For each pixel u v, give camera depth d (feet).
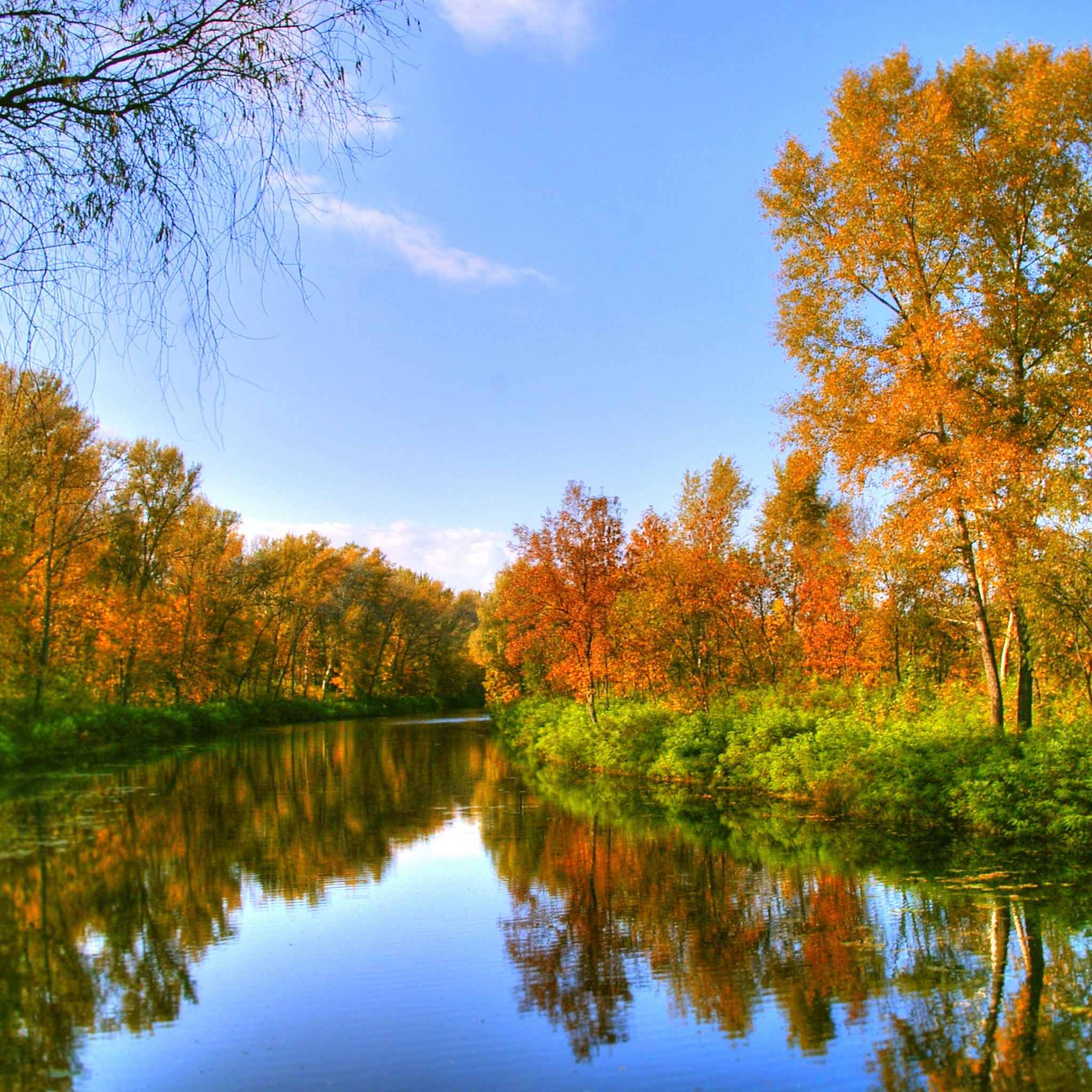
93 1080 21.93
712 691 97.25
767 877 44.21
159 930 34.99
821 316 65.36
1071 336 58.95
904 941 33.09
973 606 67.15
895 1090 21.34
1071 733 52.39
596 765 94.79
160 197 14.60
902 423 56.24
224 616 160.04
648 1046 24.14
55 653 108.47
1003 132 58.03
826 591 97.25
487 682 178.40
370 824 60.59
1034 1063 22.70
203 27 14.34
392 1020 25.88
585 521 99.86
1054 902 37.45
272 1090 21.20
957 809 52.95
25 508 48.88
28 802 66.69
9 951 32.22
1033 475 54.39
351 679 239.50
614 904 39.19
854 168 60.18
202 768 93.45
